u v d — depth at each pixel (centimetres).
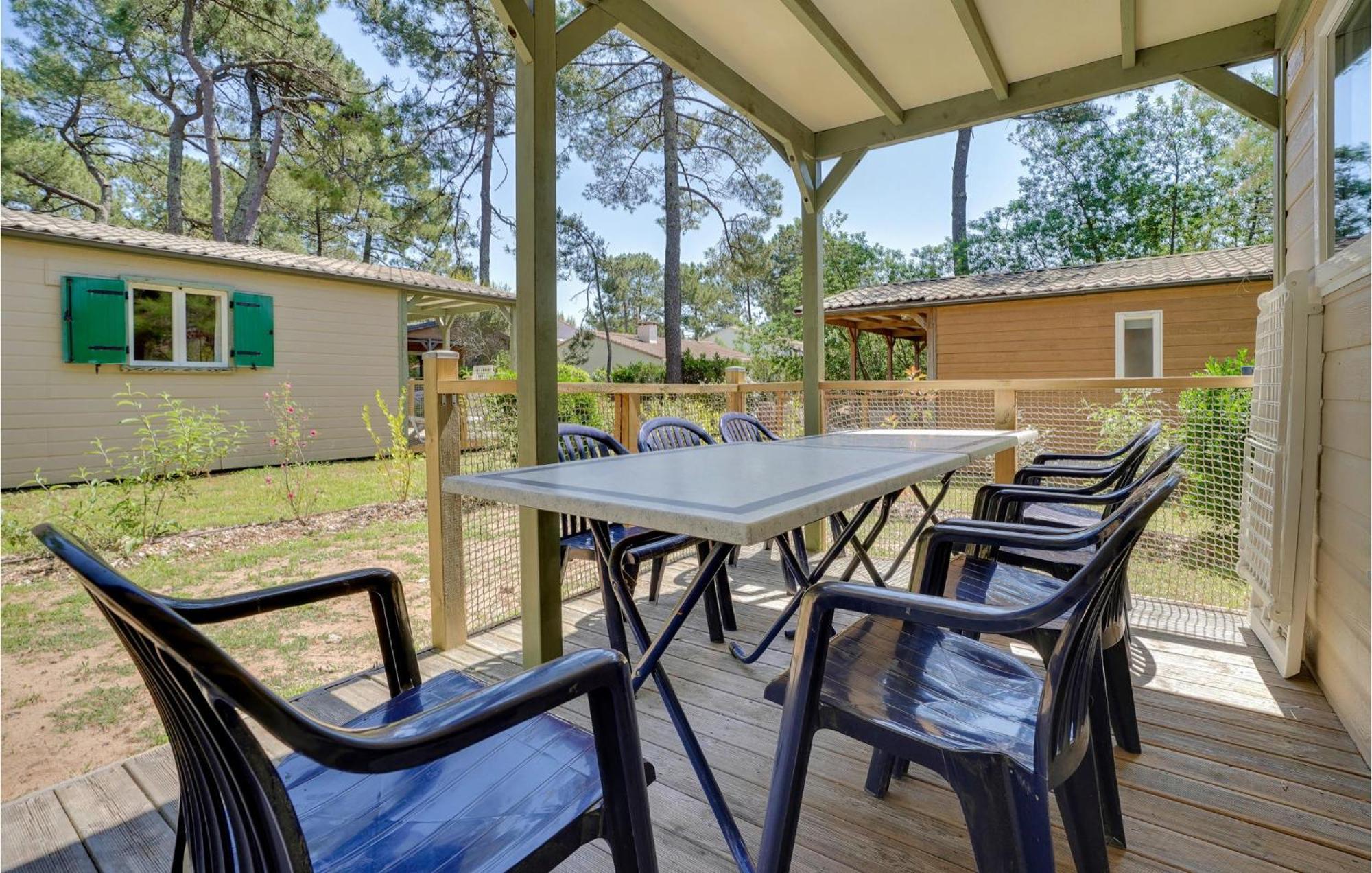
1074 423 357
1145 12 246
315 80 1173
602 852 134
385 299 855
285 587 94
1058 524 213
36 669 238
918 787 152
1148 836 133
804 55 277
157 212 1407
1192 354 733
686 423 284
